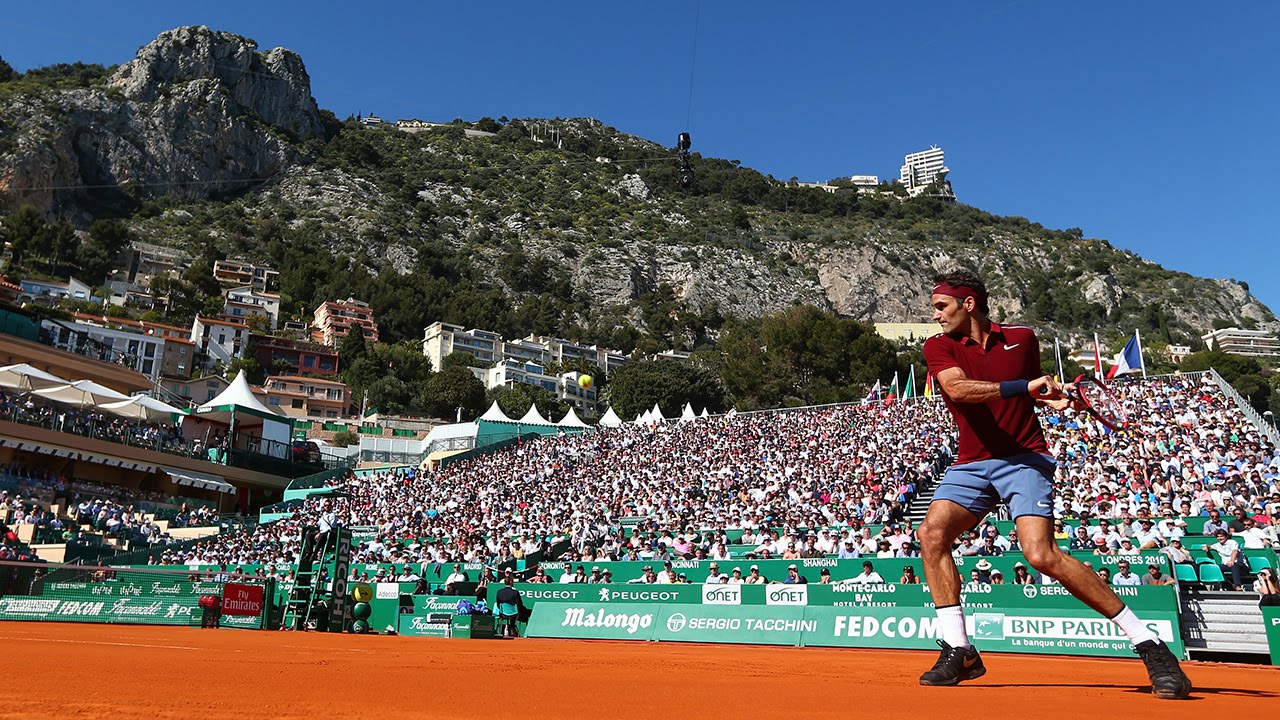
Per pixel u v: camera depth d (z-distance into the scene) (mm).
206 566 31734
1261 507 20312
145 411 49156
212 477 52219
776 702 3422
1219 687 4465
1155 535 19031
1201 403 37562
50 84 177500
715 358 122188
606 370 162375
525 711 2979
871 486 29828
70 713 2680
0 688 3287
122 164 172250
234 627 17062
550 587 19078
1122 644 12188
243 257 163375
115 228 141875
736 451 42500
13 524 36062
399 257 183750
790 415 50125
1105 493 24156
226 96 194875
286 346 121875
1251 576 16094
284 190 197625
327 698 3285
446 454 62312
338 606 17094
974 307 4125
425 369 130250
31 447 44281
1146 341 197000
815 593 16562
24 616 18469
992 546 19984
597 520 33031
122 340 90250
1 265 124688
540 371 138500
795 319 85312
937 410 43906
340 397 107688
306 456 61250
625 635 15977
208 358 107500
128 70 190000
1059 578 3861
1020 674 5875
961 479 4137
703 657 8148
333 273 162000
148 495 47188
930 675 4258
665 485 37375
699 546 23938
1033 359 4051
